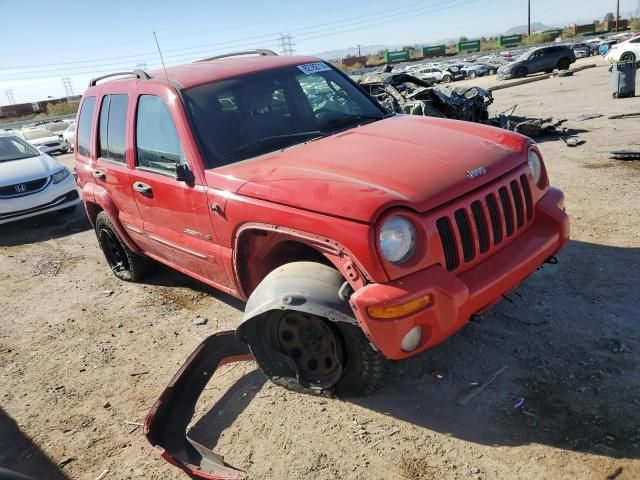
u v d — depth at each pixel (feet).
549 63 99.09
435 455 8.89
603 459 8.24
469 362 11.10
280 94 13.32
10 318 17.20
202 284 17.65
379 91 38.40
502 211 10.03
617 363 10.37
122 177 14.89
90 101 17.46
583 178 22.91
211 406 10.98
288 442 9.68
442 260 8.92
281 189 9.75
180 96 12.48
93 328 15.53
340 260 8.86
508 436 9.02
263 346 10.91
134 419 11.08
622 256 14.84
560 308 12.62
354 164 9.98
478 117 38.01
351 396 10.53
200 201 11.67
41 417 11.62
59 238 26.63
